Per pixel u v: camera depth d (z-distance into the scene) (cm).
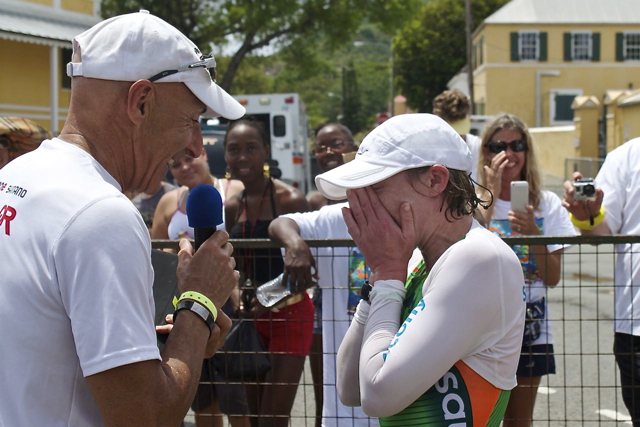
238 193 438
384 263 205
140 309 171
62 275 167
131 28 186
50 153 183
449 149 203
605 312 764
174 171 450
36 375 169
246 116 435
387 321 199
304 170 2284
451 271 191
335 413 344
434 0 5262
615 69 3956
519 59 3944
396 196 204
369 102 9356
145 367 168
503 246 198
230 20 2677
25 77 1789
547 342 359
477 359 193
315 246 319
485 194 398
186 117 195
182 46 191
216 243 206
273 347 375
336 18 2738
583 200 364
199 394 352
